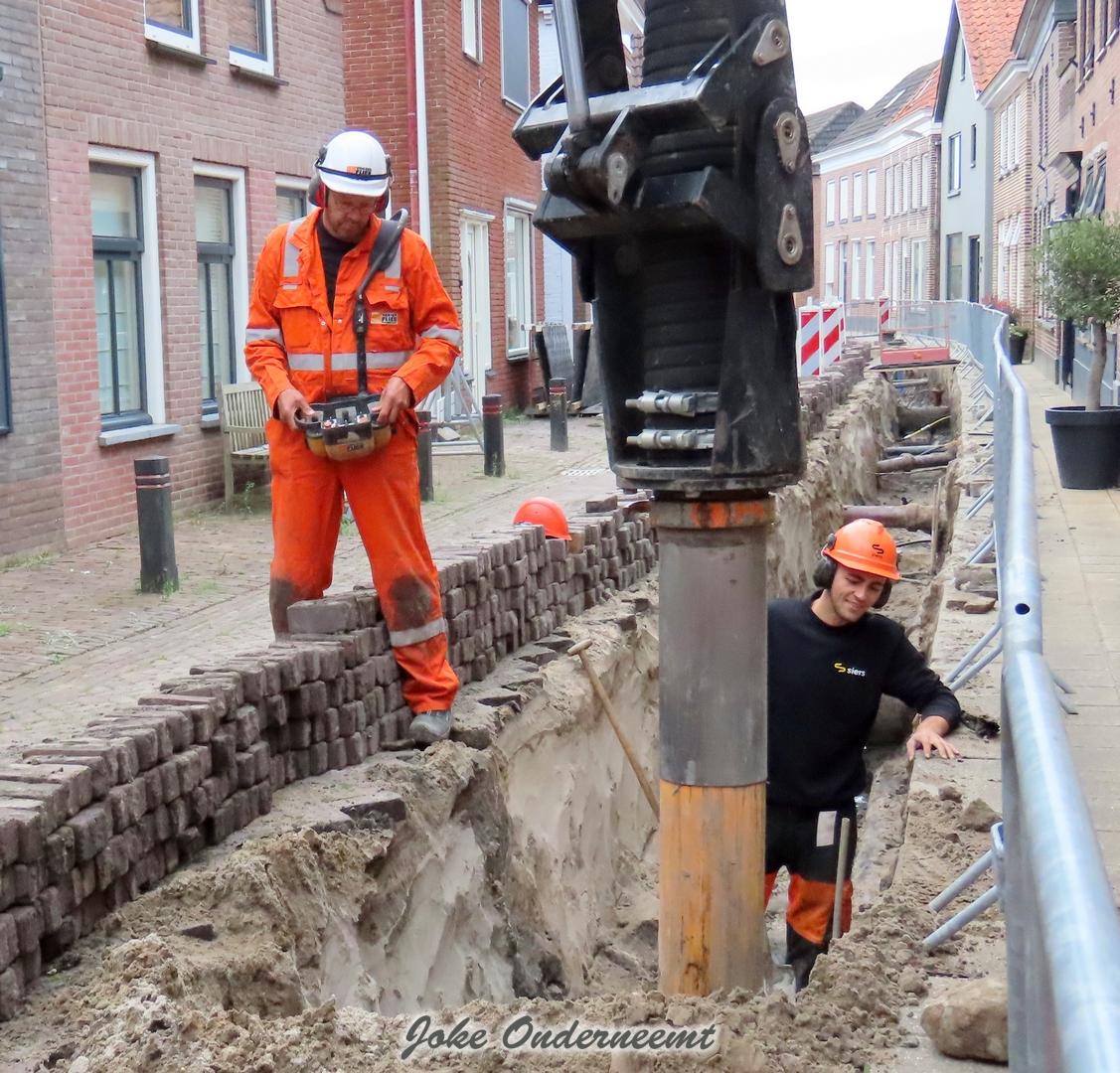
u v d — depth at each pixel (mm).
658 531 3184
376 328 5312
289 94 14852
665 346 3141
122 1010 3264
